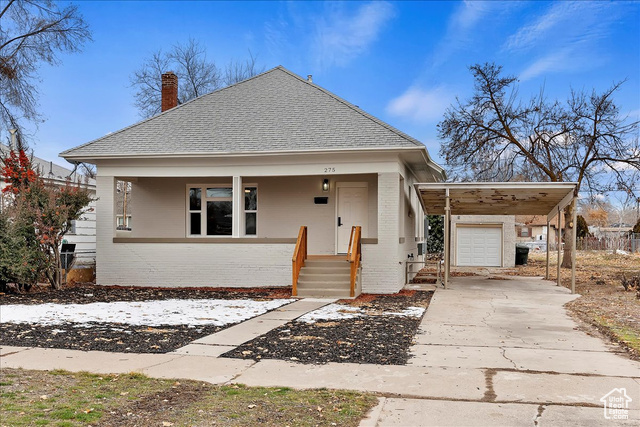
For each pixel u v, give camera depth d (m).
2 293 14.48
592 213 65.25
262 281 16.17
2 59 23.12
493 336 8.81
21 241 14.52
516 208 19.67
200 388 5.83
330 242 17.73
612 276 21.08
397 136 15.29
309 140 15.78
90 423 4.69
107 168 16.77
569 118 23.67
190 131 17.03
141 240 16.62
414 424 4.74
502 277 20.70
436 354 7.46
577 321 10.40
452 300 13.60
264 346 7.96
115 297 13.98
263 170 16.09
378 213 15.33
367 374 6.40
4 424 4.59
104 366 6.79
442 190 16.06
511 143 25.47
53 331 9.09
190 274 16.44
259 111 17.48
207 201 18.64
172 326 9.64
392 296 14.53
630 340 8.30
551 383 5.97
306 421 4.80
